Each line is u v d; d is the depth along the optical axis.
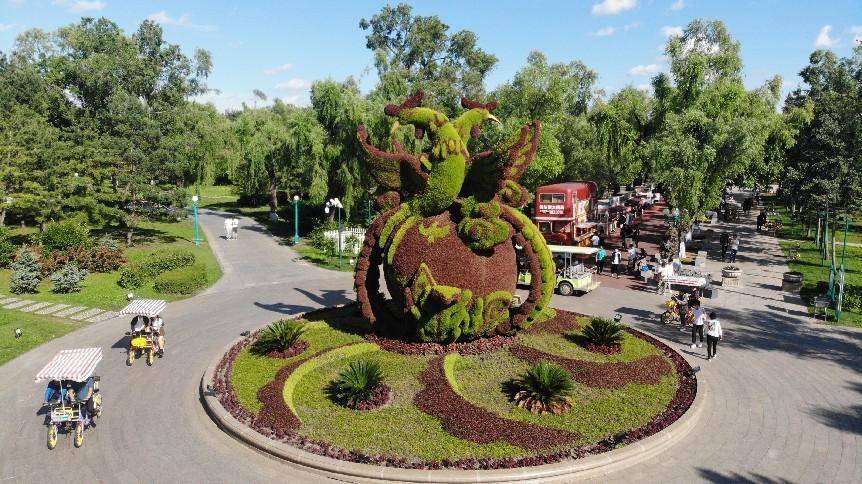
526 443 12.27
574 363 16.53
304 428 13.17
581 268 29.08
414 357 17.08
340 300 26.73
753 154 32.56
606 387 15.38
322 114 43.69
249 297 27.39
